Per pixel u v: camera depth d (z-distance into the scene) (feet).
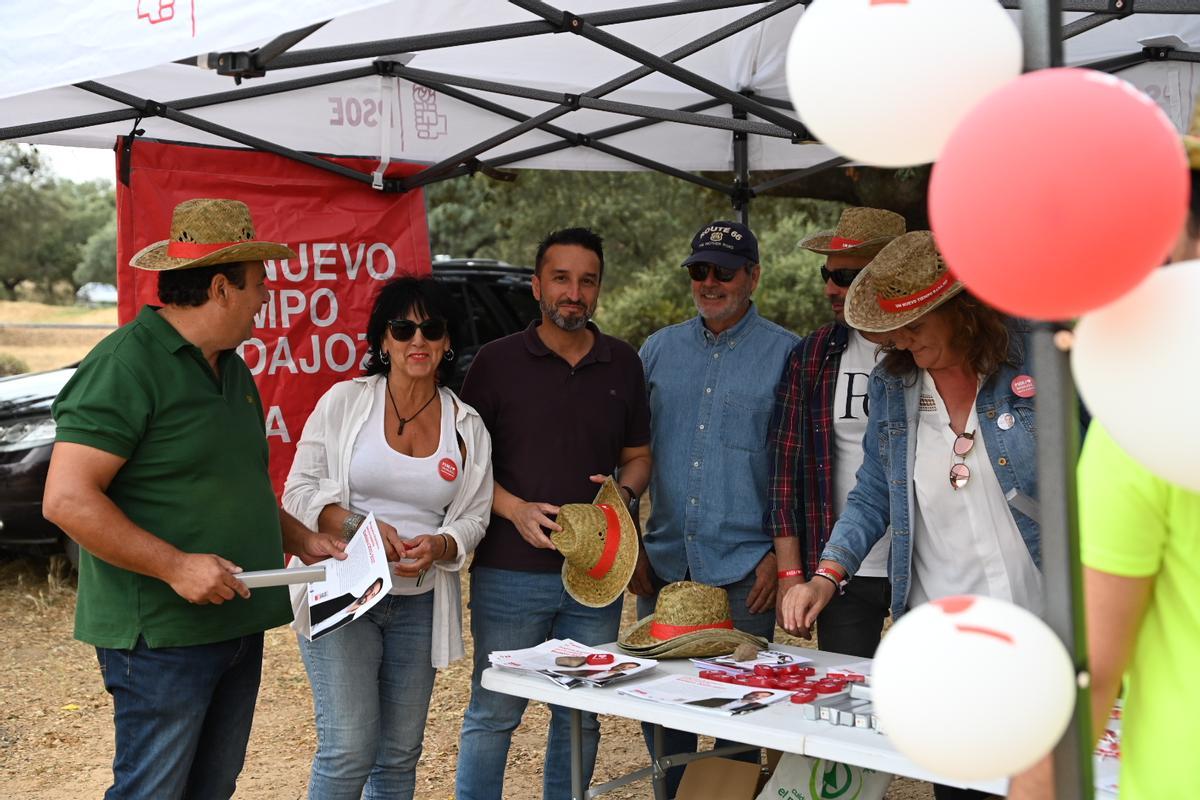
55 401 9.53
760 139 19.34
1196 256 4.17
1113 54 15.94
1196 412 3.46
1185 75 15.48
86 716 20.10
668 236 52.31
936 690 3.62
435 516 12.08
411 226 16.72
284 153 15.67
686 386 13.89
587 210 49.11
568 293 12.83
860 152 3.72
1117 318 3.60
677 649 11.14
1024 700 3.60
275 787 17.16
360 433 11.84
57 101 14.30
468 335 28.14
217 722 10.63
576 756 11.00
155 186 15.03
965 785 7.70
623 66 16.08
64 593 26.71
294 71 14.98
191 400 9.87
